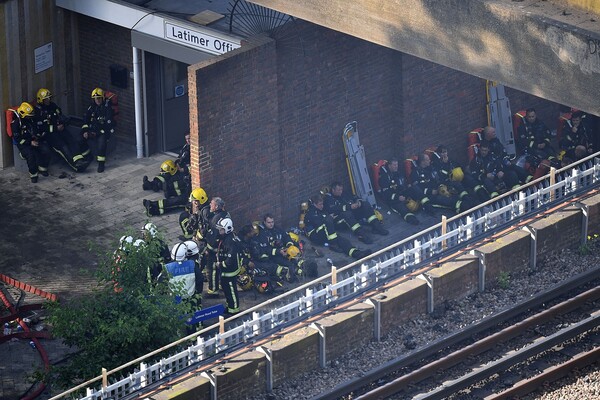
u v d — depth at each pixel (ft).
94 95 303.27
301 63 276.62
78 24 311.47
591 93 197.26
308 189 287.07
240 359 227.20
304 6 234.17
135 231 257.34
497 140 307.17
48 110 301.02
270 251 267.80
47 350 244.83
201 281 243.19
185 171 288.92
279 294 263.08
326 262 274.77
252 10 289.74
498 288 255.91
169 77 306.35
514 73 206.69
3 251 275.59
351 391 230.27
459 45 212.43
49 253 275.39
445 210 294.25
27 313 255.09
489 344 239.30
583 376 232.32
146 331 223.30
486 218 260.42
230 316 254.68
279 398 228.02
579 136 312.71
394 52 291.58
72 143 303.48
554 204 269.85
